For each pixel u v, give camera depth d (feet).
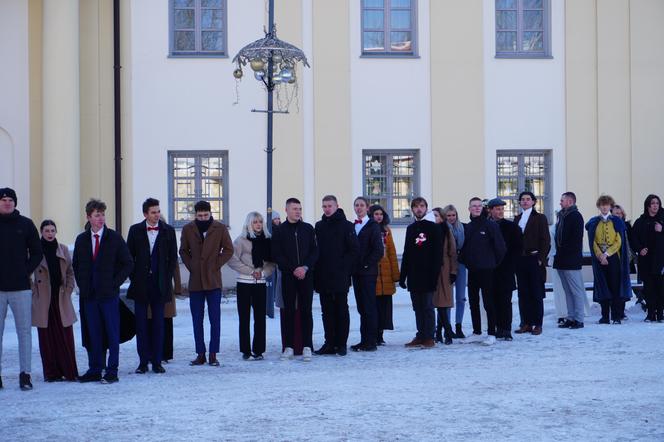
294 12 75.97
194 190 75.72
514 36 78.79
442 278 47.55
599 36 79.05
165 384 37.83
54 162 72.33
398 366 41.37
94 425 30.40
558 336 50.37
